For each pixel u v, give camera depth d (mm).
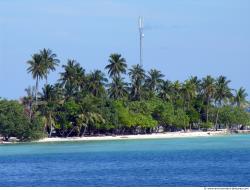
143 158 167375
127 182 114562
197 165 145000
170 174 126375
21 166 151750
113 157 171875
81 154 183625
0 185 113625
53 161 163375
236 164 145750
